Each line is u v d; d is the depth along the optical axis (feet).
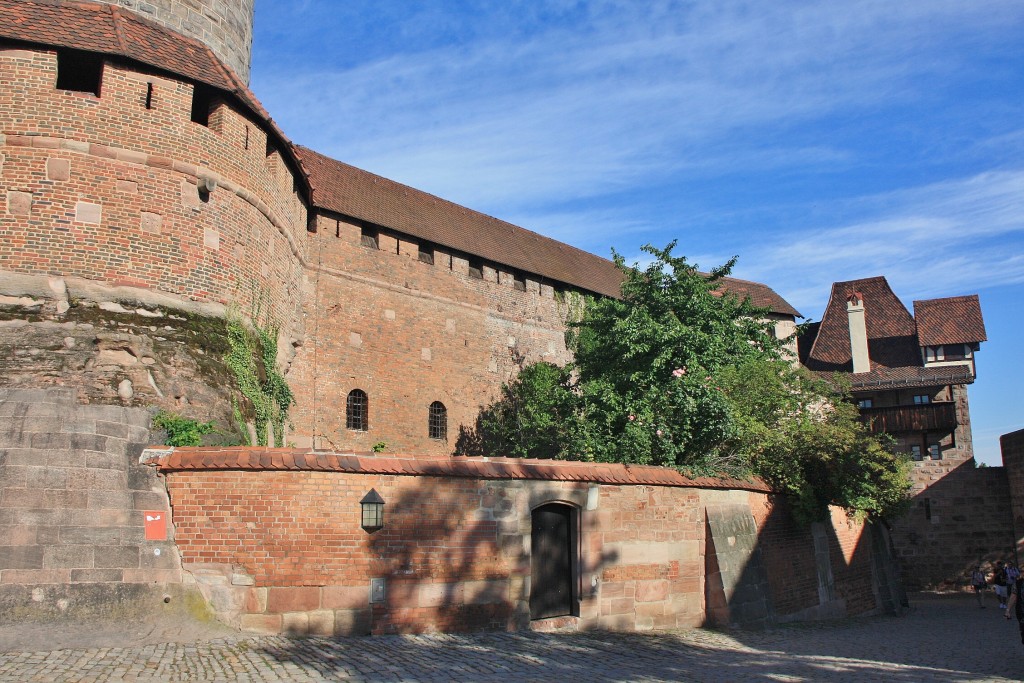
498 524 50.78
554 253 133.59
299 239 88.43
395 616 46.14
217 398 60.39
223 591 43.34
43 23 61.46
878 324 175.63
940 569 135.44
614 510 56.54
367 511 45.75
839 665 45.50
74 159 59.67
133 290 59.77
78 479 43.62
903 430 152.46
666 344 84.64
